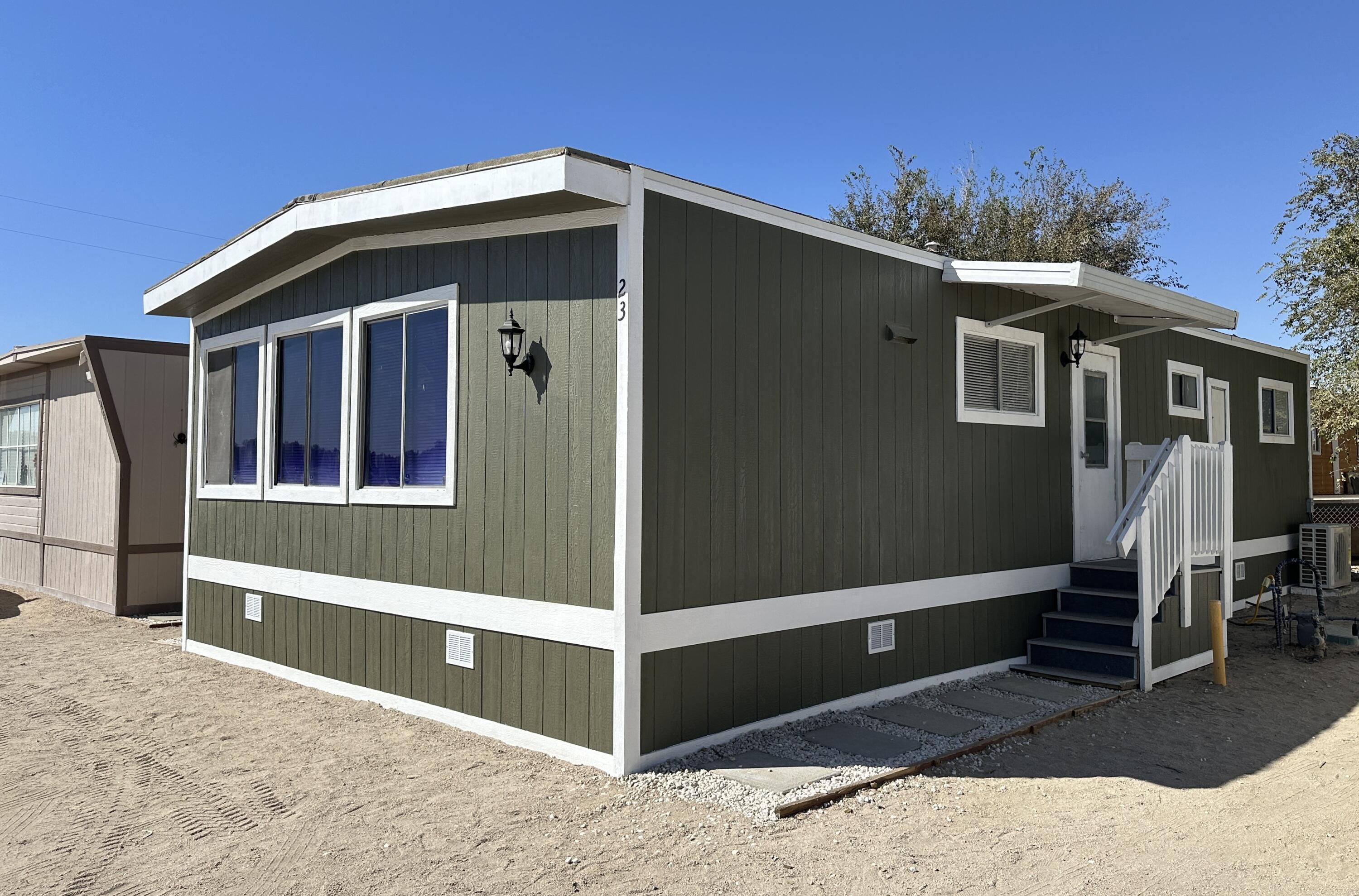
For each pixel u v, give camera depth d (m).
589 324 5.07
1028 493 7.92
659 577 5.00
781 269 5.81
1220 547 8.20
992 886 3.59
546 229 5.31
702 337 5.28
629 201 4.89
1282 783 4.97
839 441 6.19
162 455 10.91
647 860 3.77
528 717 5.30
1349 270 15.47
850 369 6.30
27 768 5.03
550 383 5.25
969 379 7.42
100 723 5.95
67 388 12.02
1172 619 7.54
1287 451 12.88
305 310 7.05
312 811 4.34
